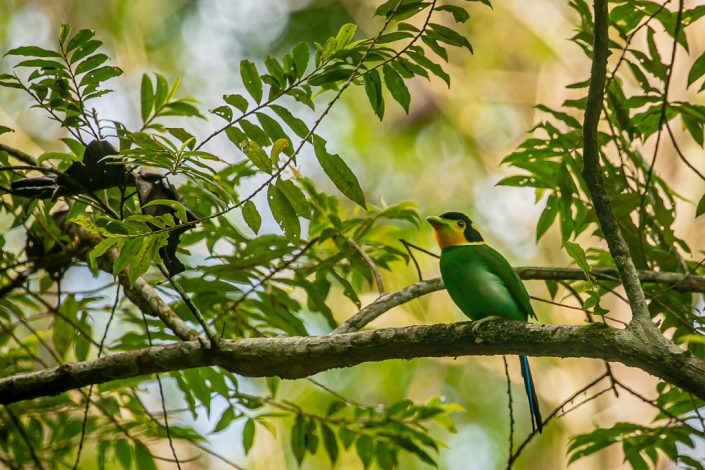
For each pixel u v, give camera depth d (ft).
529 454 71.31
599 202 23.36
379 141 79.87
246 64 25.03
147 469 34.58
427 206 76.95
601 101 22.70
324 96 78.89
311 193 34.22
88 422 35.29
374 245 34.01
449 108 78.95
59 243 31.83
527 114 78.33
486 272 29.12
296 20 81.10
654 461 32.27
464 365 73.92
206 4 78.13
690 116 30.71
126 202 31.65
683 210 54.90
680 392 30.78
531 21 75.41
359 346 24.61
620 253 22.99
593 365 65.31
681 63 55.88
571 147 32.14
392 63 25.73
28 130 58.95
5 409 34.71
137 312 36.09
